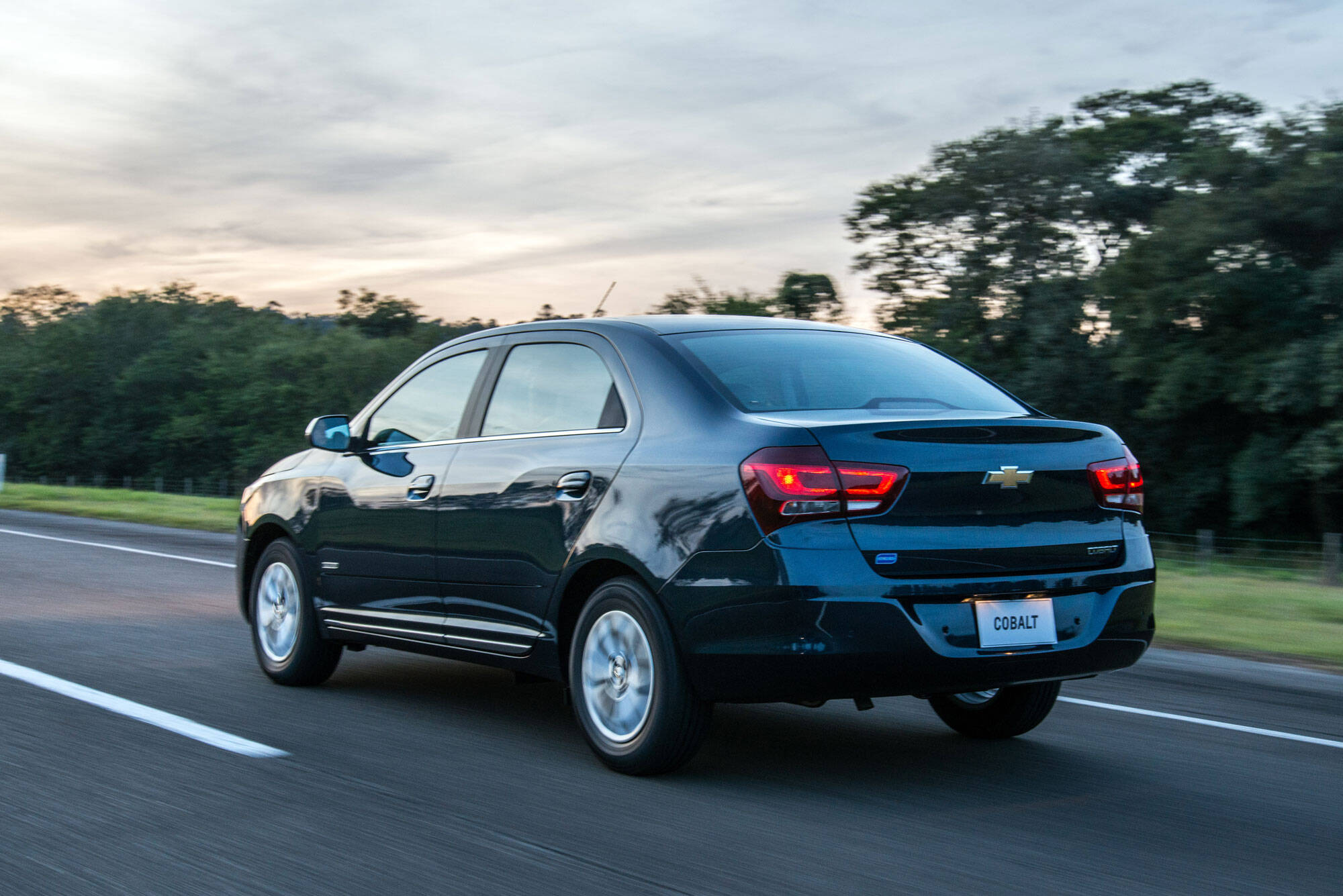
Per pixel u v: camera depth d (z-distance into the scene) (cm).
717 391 439
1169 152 3650
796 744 506
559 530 463
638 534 431
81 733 496
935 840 376
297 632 601
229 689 599
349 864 343
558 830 378
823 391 453
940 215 3616
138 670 642
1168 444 3666
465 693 600
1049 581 422
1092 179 3497
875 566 396
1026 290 3612
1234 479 3331
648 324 489
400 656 705
